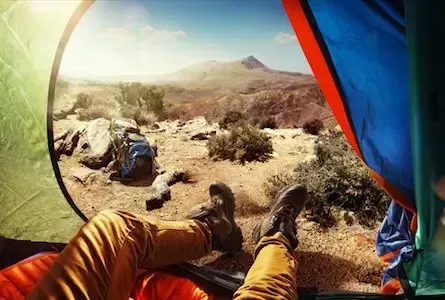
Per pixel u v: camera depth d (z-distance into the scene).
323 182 1.42
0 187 1.32
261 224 1.30
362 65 1.13
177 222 1.26
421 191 1.05
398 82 1.12
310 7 1.10
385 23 1.05
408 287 1.21
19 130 1.26
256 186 1.47
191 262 1.36
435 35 0.89
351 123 1.20
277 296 1.03
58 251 1.34
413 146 1.02
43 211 1.37
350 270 1.32
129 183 1.48
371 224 1.38
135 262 1.05
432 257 1.15
